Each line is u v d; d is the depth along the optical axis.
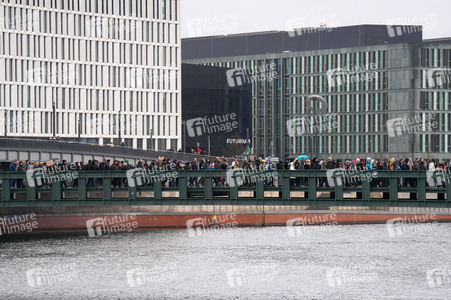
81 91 154.25
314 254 57.97
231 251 59.41
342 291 46.44
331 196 63.38
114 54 158.25
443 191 56.28
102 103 156.75
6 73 145.25
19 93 146.88
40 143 93.44
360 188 57.56
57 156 95.75
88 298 45.56
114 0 157.88
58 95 151.88
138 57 161.25
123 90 159.12
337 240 64.56
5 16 144.75
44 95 150.12
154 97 163.50
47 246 61.75
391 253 58.28
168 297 45.53
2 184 60.44
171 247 61.31
